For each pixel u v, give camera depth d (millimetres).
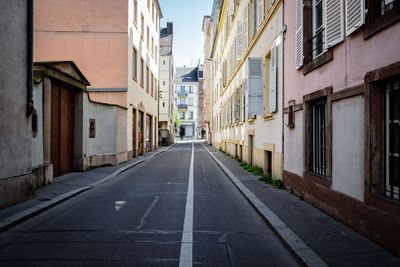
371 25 5664
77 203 9594
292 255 5555
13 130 8680
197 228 7102
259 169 15789
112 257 5398
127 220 7691
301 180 9602
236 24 23938
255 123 16938
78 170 15984
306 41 9109
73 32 22797
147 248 5832
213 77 48688
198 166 20516
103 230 6891
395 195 5387
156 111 38750
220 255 5562
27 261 5219
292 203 9023
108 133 19344
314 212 7980
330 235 6160
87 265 5070
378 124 5672
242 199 10305
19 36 8992
